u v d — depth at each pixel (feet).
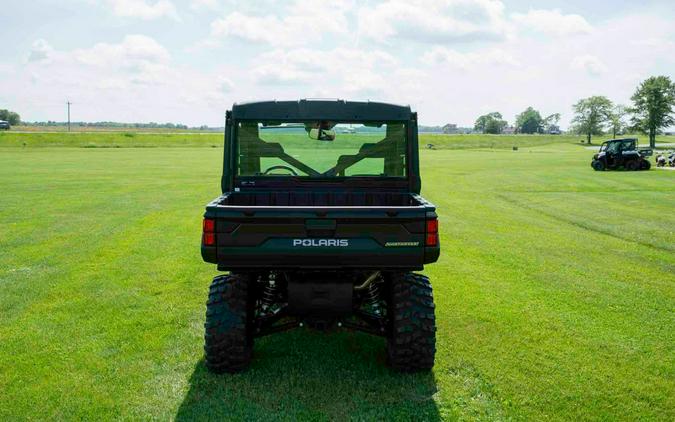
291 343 16.84
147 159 130.00
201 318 19.33
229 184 17.54
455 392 13.69
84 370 14.92
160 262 27.66
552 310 20.39
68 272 25.59
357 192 17.62
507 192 64.34
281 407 12.84
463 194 62.03
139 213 44.39
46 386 13.94
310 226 12.60
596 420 12.55
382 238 12.71
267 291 15.05
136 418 12.39
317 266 12.78
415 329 13.91
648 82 373.81
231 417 12.39
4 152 161.99
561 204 52.90
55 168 95.96
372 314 14.74
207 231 12.59
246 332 14.16
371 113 17.25
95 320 19.02
